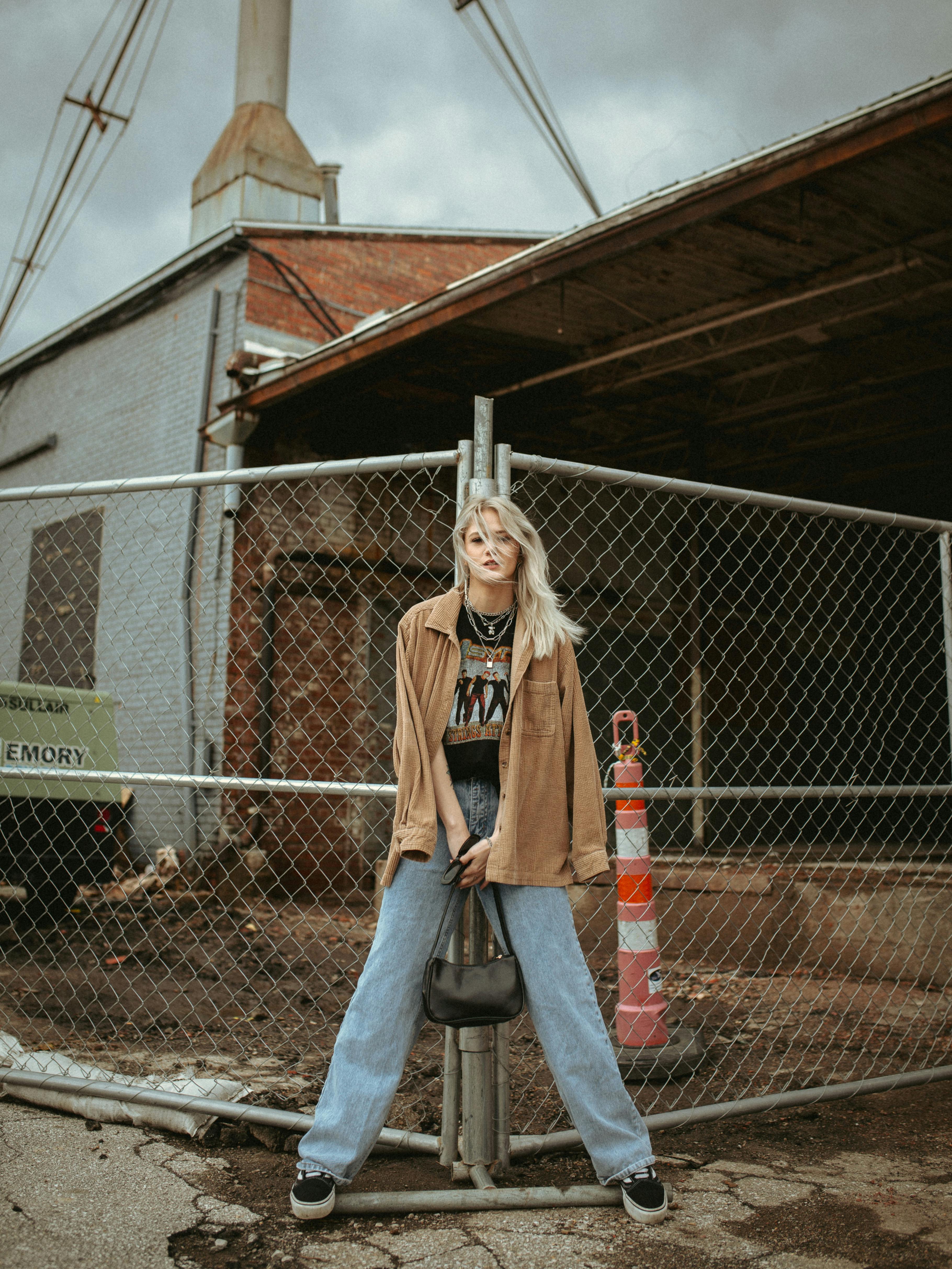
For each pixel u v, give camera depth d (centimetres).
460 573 250
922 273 782
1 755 723
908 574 1598
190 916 751
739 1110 281
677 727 1267
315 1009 450
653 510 1295
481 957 246
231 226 1063
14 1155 246
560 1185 242
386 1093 223
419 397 1037
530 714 238
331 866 973
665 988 491
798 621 1422
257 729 961
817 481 1388
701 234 708
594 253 691
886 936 498
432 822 227
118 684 1073
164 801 991
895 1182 243
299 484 1015
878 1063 355
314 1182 216
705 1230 215
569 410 1098
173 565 995
